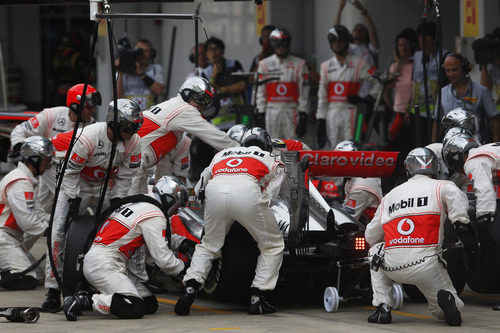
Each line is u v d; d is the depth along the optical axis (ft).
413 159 75.25
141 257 79.61
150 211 75.82
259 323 73.36
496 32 133.90
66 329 69.51
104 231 75.97
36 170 91.81
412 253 72.18
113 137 77.41
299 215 78.38
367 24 163.02
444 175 92.22
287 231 83.20
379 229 76.28
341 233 80.43
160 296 90.74
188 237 86.07
